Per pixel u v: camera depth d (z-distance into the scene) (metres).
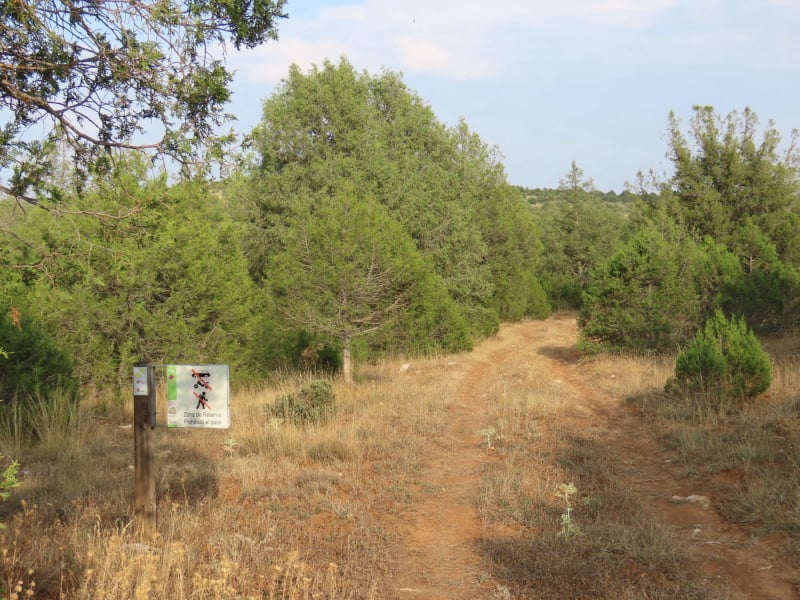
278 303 17.08
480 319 30.25
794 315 20.94
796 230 28.89
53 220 4.85
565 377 19.03
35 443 9.83
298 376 17.50
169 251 14.33
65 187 5.01
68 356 11.72
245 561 5.57
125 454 9.20
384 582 5.48
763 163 30.09
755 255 26.77
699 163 31.42
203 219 16.22
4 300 11.07
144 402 5.82
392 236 18.36
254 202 25.66
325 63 26.45
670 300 20.62
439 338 24.67
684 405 12.05
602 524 6.72
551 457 9.52
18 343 10.69
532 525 6.77
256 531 6.40
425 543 6.47
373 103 29.95
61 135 4.91
